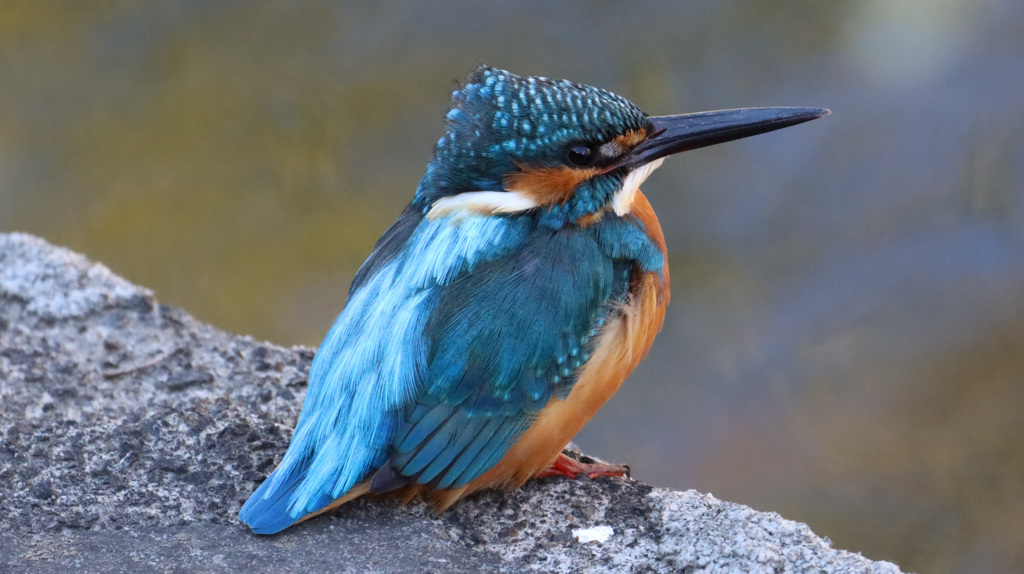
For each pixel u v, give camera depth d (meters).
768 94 16.59
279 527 6.61
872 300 14.95
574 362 6.96
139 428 7.69
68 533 6.78
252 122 16.67
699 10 17.03
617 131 7.41
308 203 16.09
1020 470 13.39
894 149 16.11
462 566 6.57
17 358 8.61
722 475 13.70
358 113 16.73
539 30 17.14
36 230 15.62
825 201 15.88
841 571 6.30
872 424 13.95
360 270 7.59
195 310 15.14
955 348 14.52
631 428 14.10
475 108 7.36
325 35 17.31
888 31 16.83
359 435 6.66
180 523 6.88
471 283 6.95
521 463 7.05
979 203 15.69
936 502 13.20
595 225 7.38
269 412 8.14
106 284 9.52
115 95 16.86
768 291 15.22
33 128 16.47
